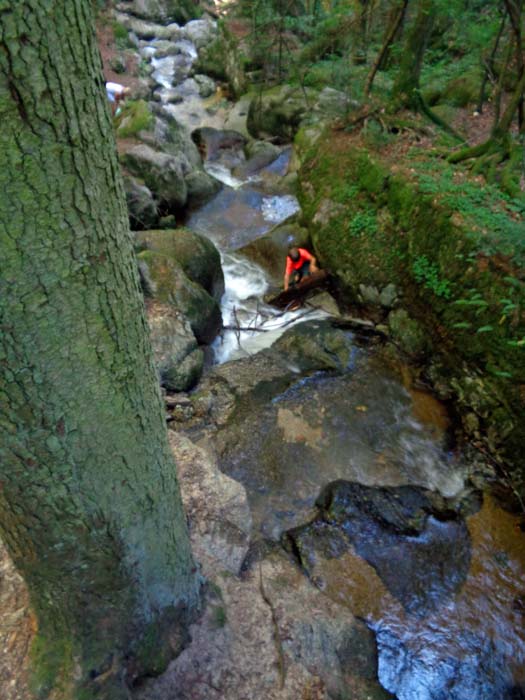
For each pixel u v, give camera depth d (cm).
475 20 844
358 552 450
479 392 545
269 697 288
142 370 180
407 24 959
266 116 1208
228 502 395
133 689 265
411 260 627
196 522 377
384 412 581
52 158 119
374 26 1027
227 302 777
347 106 894
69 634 229
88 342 151
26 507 172
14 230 120
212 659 292
